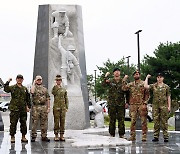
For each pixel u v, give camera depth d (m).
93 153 8.03
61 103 10.89
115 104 11.35
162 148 8.98
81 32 15.24
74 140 10.50
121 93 11.38
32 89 10.79
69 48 14.47
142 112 11.04
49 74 14.47
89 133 12.96
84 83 15.13
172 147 9.20
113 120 11.53
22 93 10.47
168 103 10.91
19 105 10.41
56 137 10.87
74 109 14.12
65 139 10.84
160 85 10.98
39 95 10.77
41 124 10.81
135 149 8.77
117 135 12.97
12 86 10.43
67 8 14.90
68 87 14.34
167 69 35.88
